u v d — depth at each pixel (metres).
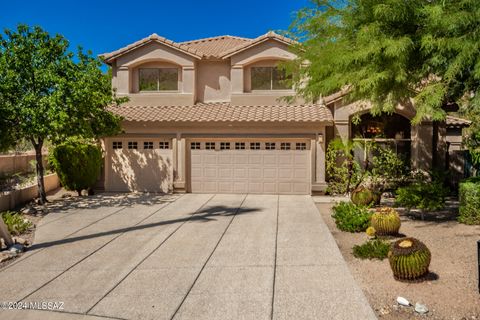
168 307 6.02
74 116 13.88
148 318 5.68
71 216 12.88
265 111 17.47
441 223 11.19
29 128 13.41
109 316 5.75
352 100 12.76
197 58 18.66
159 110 18.14
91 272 7.59
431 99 9.13
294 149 17.06
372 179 15.98
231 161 17.42
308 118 16.38
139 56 18.80
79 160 16.30
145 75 19.19
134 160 17.91
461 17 8.56
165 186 17.73
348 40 10.74
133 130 17.62
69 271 7.66
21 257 8.62
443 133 17.06
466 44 8.66
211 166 17.55
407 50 9.52
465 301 6.00
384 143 17.25
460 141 22.39
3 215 11.39
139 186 17.91
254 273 7.39
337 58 10.16
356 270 7.47
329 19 11.28
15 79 13.55
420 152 16.39
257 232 10.55
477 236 9.62
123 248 9.19
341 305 5.96
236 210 13.73
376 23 9.63
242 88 18.47
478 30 8.81
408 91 10.94
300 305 5.99
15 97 13.64
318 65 11.45
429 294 6.28
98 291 6.66
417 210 13.18
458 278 6.89
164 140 17.66
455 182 17.23
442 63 9.68
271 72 18.55
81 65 14.74
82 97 13.68
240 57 18.41
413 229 10.54
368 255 8.11
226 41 22.20
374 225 9.95
